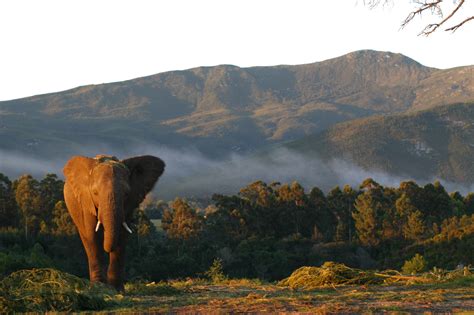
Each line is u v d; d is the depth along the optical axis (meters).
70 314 10.72
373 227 92.44
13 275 11.88
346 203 106.88
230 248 86.06
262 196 101.50
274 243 88.44
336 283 14.48
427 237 89.00
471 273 15.37
